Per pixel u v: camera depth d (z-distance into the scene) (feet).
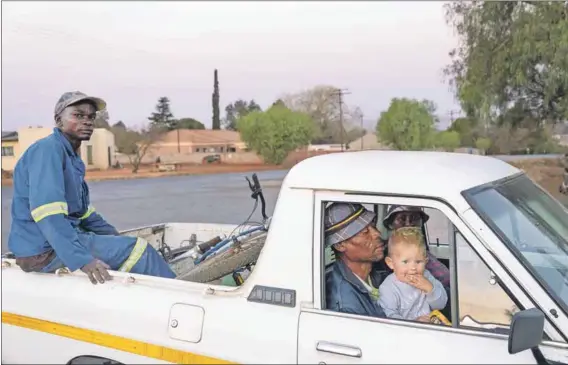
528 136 41.37
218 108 180.04
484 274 7.35
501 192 8.03
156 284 9.22
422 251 8.38
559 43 35.55
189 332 8.52
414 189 7.65
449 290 8.32
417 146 107.14
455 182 7.66
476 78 42.50
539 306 6.93
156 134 145.59
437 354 7.13
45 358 9.86
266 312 8.15
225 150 141.90
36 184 10.27
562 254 8.09
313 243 8.08
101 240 10.99
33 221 10.56
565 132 37.55
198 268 10.44
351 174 8.13
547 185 34.30
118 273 9.59
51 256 10.35
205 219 43.98
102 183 92.58
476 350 7.02
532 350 6.73
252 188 13.42
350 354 7.47
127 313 9.07
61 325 9.65
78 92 11.75
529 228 7.94
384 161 8.70
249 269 11.26
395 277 8.50
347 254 8.52
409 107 110.63
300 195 8.27
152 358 8.79
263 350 7.99
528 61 38.52
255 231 11.78
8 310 10.23
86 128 11.65
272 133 126.93
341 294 8.32
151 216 47.52
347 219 8.21
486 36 41.96
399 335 7.43
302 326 7.87
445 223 8.25
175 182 90.79
